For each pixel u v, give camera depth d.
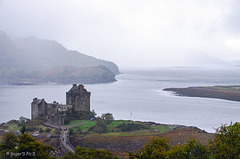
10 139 78.88
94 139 119.50
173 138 120.94
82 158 73.50
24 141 76.69
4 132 121.12
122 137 122.12
